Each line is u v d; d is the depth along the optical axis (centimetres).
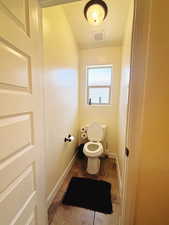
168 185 84
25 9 71
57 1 84
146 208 89
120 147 192
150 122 80
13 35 62
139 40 74
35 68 84
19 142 69
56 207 139
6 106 58
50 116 139
